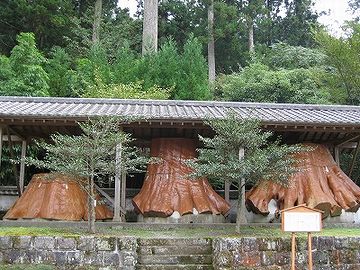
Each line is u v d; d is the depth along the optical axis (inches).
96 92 585.9
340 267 292.5
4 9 788.6
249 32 1118.4
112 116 335.9
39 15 795.4
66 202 375.9
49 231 325.1
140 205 392.5
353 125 380.2
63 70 683.4
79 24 936.3
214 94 820.0
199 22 1013.2
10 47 824.3
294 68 873.5
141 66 653.3
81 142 317.7
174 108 435.2
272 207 395.5
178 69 651.5
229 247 285.6
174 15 1040.2
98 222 370.0
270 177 334.0
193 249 308.5
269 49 1070.4
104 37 935.7
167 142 425.1
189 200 389.7
